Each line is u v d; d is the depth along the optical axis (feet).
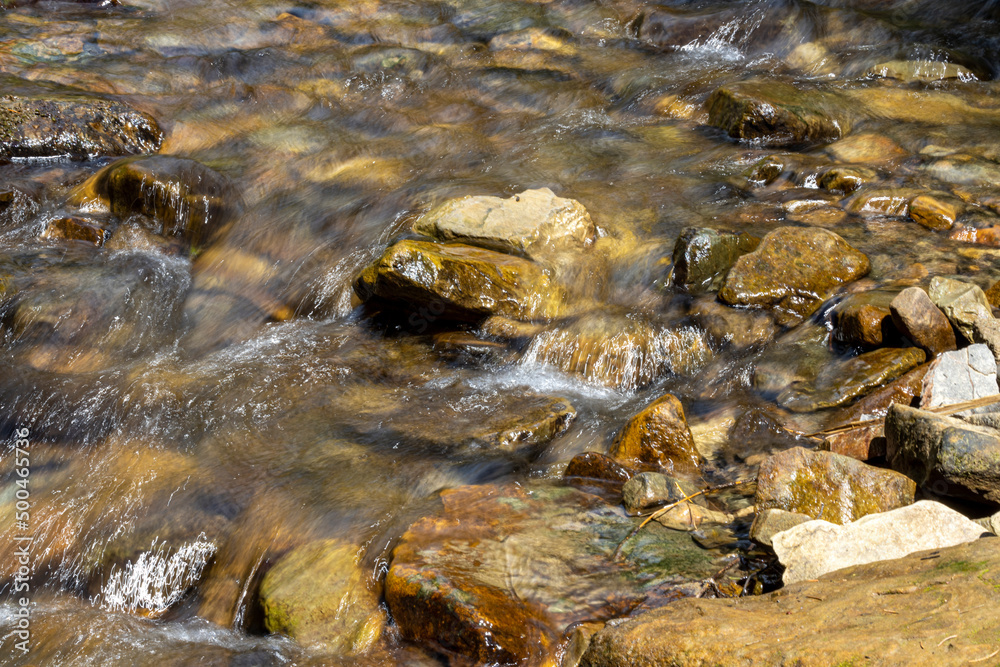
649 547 12.35
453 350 19.51
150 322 21.89
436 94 36.11
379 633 11.46
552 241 21.66
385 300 20.57
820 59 34.78
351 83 36.11
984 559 8.60
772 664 7.85
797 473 12.23
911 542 10.09
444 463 15.42
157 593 13.67
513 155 29.09
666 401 15.40
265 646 11.70
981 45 33.78
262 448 16.21
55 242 24.86
